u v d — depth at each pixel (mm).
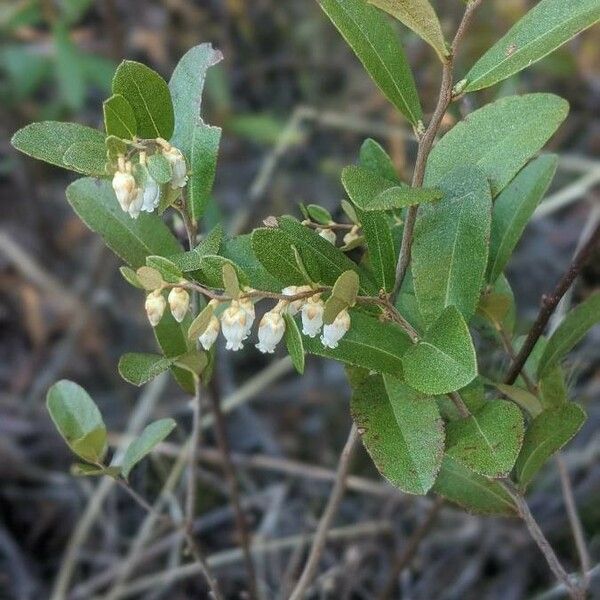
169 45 400
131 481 241
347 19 130
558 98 130
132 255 152
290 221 122
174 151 125
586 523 283
